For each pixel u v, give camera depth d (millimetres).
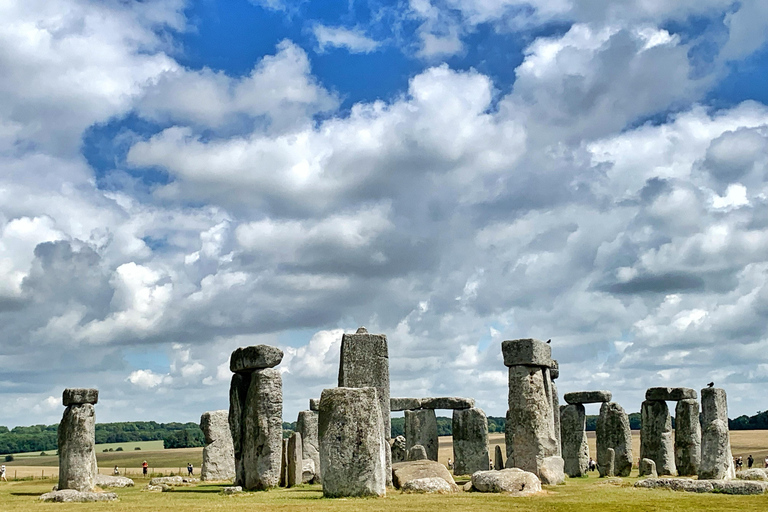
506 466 35906
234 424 32219
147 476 51250
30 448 140500
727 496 27828
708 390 42875
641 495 28125
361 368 35844
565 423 45656
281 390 31109
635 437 100062
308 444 45250
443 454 85875
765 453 70125
